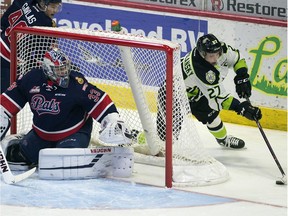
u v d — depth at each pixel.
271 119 24.56
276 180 18.88
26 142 18.83
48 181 18.14
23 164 18.98
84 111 18.83
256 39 24.34
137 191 17.69
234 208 16.84
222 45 20.17
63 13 26.02
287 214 16.58
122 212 16.30
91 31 19.23
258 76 24.48
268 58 24.30
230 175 19.47
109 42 18.14
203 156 18.80
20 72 20.25
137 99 18.73
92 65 21.72
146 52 19.44
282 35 24.05
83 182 18.17
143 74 19.56
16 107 18.80
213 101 20.50
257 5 24.31
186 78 20.11
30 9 20.84
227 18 24.55
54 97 18.52
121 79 21.59
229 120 25.08
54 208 16.41
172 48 17.56
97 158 18.36
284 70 24.19
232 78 24.56
